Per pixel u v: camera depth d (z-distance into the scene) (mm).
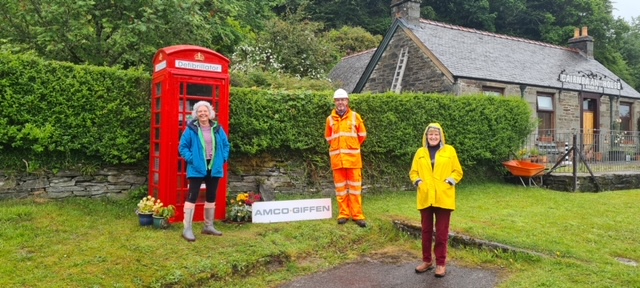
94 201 8438
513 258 6832
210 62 7844
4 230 6574
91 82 8320
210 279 6090
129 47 12141
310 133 10258
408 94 11594
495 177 13281
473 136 12453
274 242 7234
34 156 8141
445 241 6305
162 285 5734
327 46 22094
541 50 21812
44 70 7973
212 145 6996
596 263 6449
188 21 12062
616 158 14016
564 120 19109
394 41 19344
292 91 10227
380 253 7484
